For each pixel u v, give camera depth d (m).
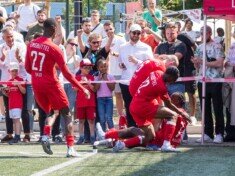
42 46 23.12
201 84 28.25
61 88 23.48
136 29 27.91
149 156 23.70
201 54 28.70
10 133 29.58
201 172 19.98
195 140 29.19
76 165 21.59
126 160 22.70
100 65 28.61
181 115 25.06
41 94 23.55
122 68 28.28
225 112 30.14
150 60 24.55
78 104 28.61
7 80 30.27
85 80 28.69
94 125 28.72
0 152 25.39
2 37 31.59
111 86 28.58
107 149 25.81
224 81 27.45
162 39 30.78
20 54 29.92
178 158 23.09
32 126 30.81
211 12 26.84
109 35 28.98
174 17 56.59
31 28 32.25
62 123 29.34
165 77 24.00
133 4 48.34
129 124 28.08
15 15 34.97
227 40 36.62
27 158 23.41
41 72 23.27
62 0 67.81
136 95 24.62
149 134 24.95
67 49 31.28
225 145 27.27
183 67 28.06
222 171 20.17
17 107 29.34
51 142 29.16
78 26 40.31
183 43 27.98
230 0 26.53
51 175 19.56
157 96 24.42
